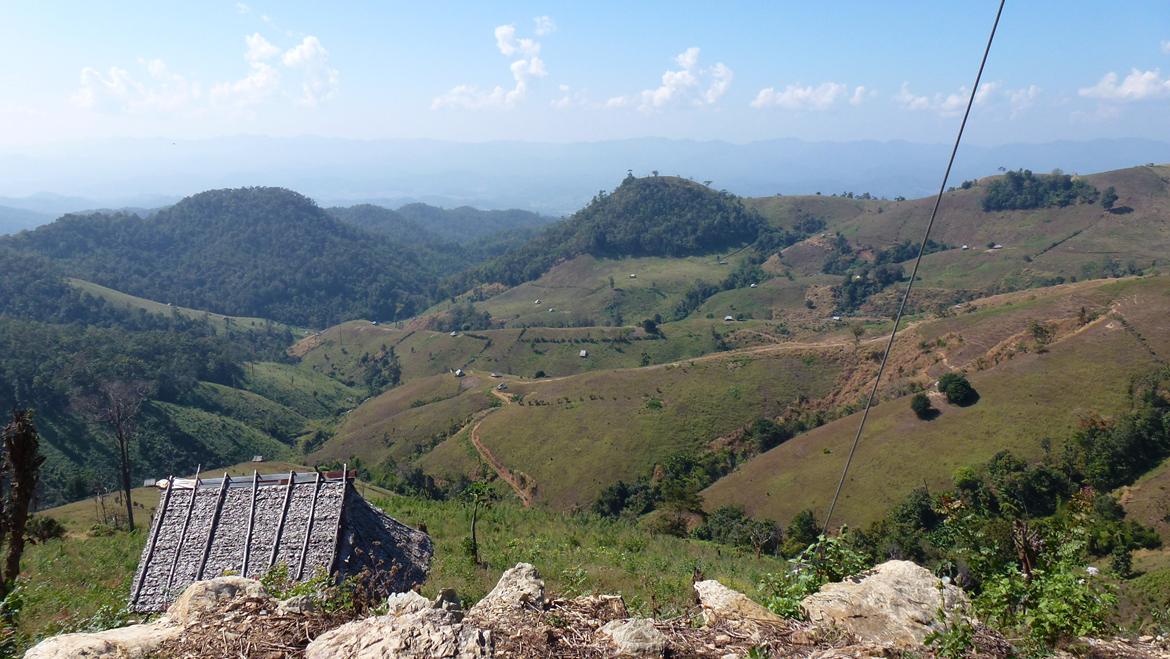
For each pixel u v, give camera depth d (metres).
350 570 14.71
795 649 4.20
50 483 70.81
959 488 45.59
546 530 25.19
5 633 5.64
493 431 83.50
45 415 79.81
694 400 78.88
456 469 78.12
